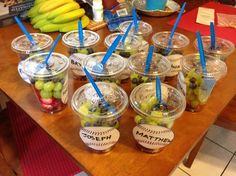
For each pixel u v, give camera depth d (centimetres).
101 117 54
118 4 124
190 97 70
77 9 113
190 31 119
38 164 91
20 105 73
